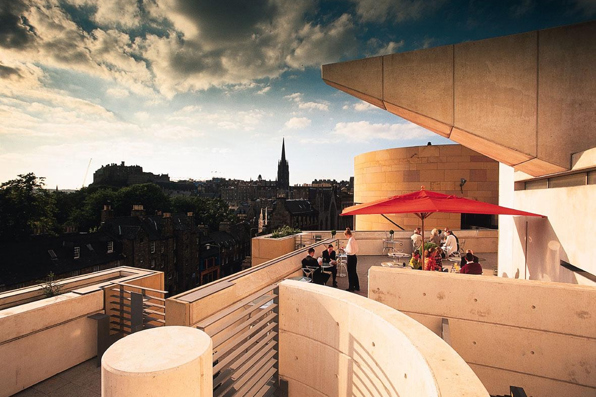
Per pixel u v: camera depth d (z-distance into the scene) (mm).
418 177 21344
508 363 4332
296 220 102938
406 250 14852
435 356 2633
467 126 6020
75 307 5895
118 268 8102
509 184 9883
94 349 6219
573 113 5586
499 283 4383
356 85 6504
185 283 60438
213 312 5898
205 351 2578
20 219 44625
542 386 4180
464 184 20391
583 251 5316
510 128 5840
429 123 6672
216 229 96938
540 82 5723
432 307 4715
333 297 4422
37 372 5332
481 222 21203
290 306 5125
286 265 9148
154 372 2250
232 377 4320
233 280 6824
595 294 3949
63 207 76062
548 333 4145
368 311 3793
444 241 14195
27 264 37094
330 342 4484
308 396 4879
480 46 6004
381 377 3473
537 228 7492
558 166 5633
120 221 52031
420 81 6242
